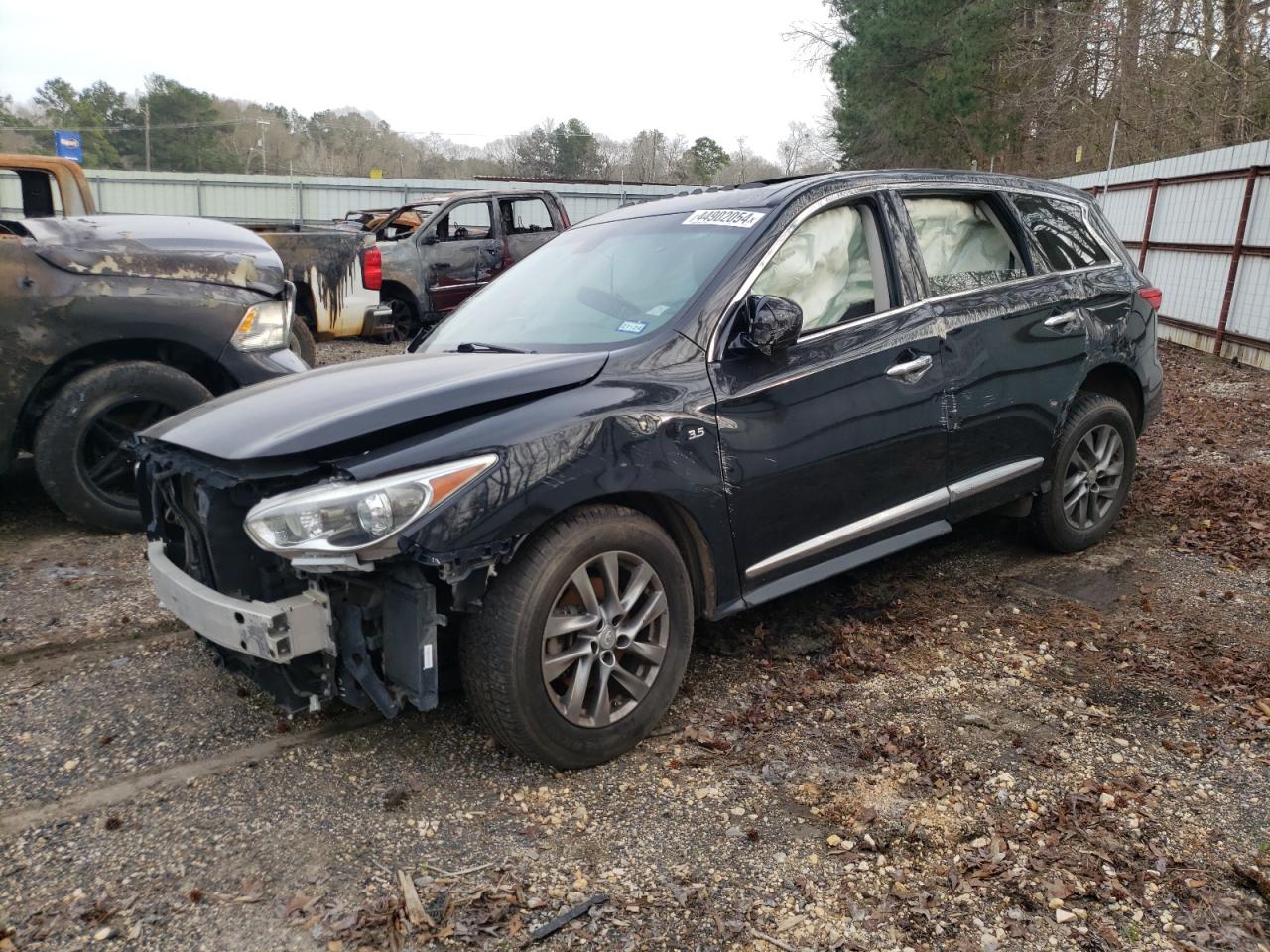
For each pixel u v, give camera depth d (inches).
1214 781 119.0
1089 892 99.8
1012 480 173.8
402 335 516.1
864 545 152.9
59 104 3134.8
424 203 536.1
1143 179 567.2
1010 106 1177.4
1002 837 108.7
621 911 98.5
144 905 100.3
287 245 353.1
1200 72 847.1
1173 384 388.5
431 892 101.5
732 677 147.1
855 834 110.1
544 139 3326.8
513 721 115.3
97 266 205.3
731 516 133.0
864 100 1412.4
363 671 114.2
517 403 119.1
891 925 96.1
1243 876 101.5
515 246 539.2
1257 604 170.4
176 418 134.9
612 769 124.0
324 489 107.3
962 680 145.5
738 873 104.1
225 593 120.3
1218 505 221.8
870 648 155.7
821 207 150.6
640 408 123.9
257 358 223.0
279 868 105.7
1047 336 175.8
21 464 266.5
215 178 1123.9
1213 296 475.2
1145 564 190.1
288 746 129.8
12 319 196.9
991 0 1151.0
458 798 118.0
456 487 108.7
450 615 117.6
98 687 145.8
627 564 124.3
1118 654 153.1
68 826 113.5
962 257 169.3
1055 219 188.7
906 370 151.5
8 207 309.0
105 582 184.7
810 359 141.5
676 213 161.6
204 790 120.0
